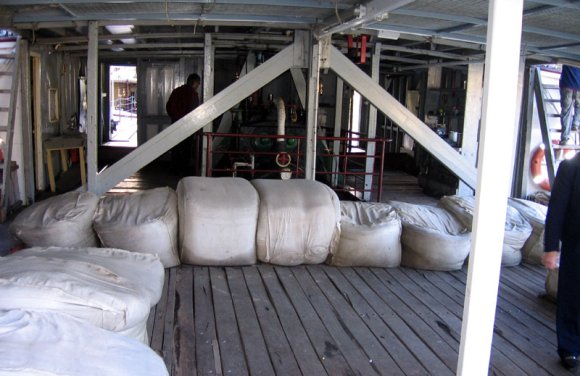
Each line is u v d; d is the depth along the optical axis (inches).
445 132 338.0
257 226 171.2
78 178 332.8
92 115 207.5
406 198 328.8
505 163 69.6
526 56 257.6
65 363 69.1
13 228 159.6
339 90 336.8
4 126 240.7
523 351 127.3
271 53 344.2
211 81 288.5
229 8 184.1
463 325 73.6
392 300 152.5
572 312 116.9
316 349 120.6
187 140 373.7
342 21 178.5
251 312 138.4
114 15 196.7
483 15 178.4
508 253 189.8
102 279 96.8
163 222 163.5
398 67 386.3
